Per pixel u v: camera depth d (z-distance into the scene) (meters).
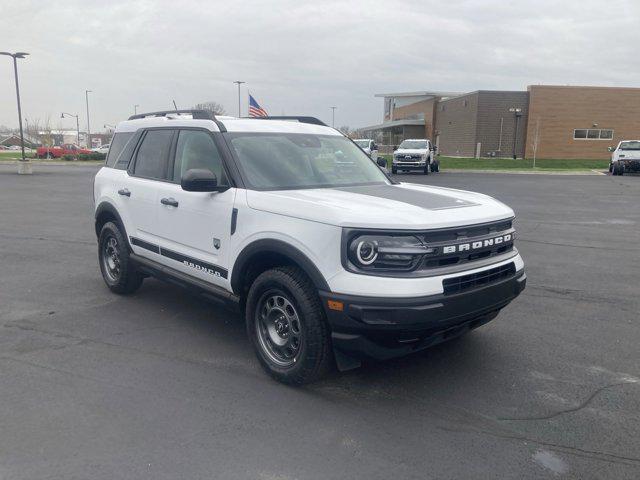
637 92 44.91
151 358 4.88
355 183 5.24
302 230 4.07
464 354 5.02
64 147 65.38
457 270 3.98
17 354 4.93
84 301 6.50
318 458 3.39
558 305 6.54
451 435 3.66
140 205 5.91
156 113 6.42
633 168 31.55
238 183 4.72
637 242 10.76
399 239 3.81
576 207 16.28
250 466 3.30
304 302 4.07
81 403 4.05
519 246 10.28
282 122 5.70
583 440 3.62
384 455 3.43
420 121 60.09
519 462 3.37
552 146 45.41
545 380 4.51
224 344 5.22
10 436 3.59
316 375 4.20
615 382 4.48
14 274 7.75
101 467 3.27
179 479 3.17
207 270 5.00
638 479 3.21
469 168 37.97
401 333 3.83
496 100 45.31
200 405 4.04
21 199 17.55
